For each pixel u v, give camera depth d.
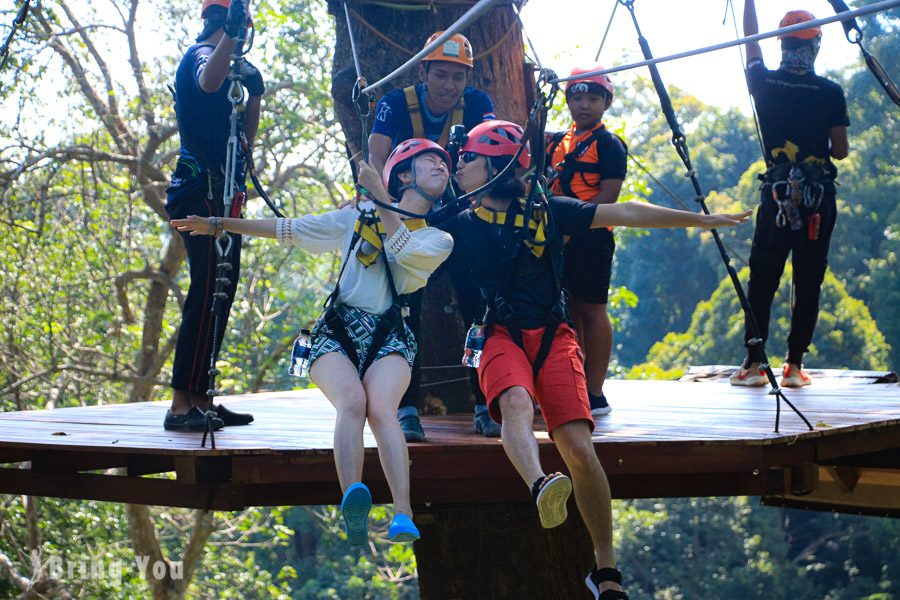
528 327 3.99
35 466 4.97
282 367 18.27
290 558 28.73
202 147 4.86
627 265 46.31
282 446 4.32
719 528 31.80
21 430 5.12
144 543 13.72
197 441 4.55
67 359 14.27
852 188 35.53
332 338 3.91
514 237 4.03
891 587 30.95
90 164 13.62
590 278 5.22
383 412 3.75
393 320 3.93
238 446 4.31
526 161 4.21
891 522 31.31
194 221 4.05
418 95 4.94
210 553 16.14
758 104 6.29
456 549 6.05
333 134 14.41
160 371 15.11
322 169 14.77
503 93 6.20
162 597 13.91
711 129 46.03
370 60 6.18
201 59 4.79
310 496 4.61
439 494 4.63
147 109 13.91
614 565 3.85
